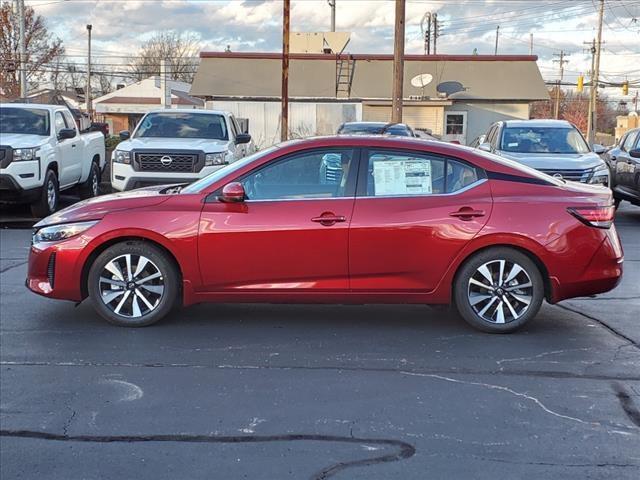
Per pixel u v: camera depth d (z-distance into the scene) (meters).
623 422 4.50
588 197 6.27
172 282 6.33
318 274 6.18
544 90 37.12
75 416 4.57
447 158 6.28
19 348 5.85
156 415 4.58
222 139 13.40
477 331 6.34
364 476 3.83
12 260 9.61
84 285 6.41
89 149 15.99
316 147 6.27
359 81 37.38
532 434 4.33
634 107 80.06
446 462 3.98
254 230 6.14
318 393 4.94
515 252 6.17
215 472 3.87
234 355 5.71
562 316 6.90
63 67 67.56
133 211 6.27
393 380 5.19
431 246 6.13
